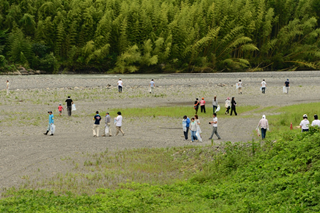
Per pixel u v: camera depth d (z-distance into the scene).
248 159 14.68
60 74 77.38
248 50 88.31
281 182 10.75
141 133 24.69
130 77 65.38
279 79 60.41
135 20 85.06
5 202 11.11
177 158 17.48
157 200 11.38
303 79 59.94
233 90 49.56
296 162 12.00
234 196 10.98
